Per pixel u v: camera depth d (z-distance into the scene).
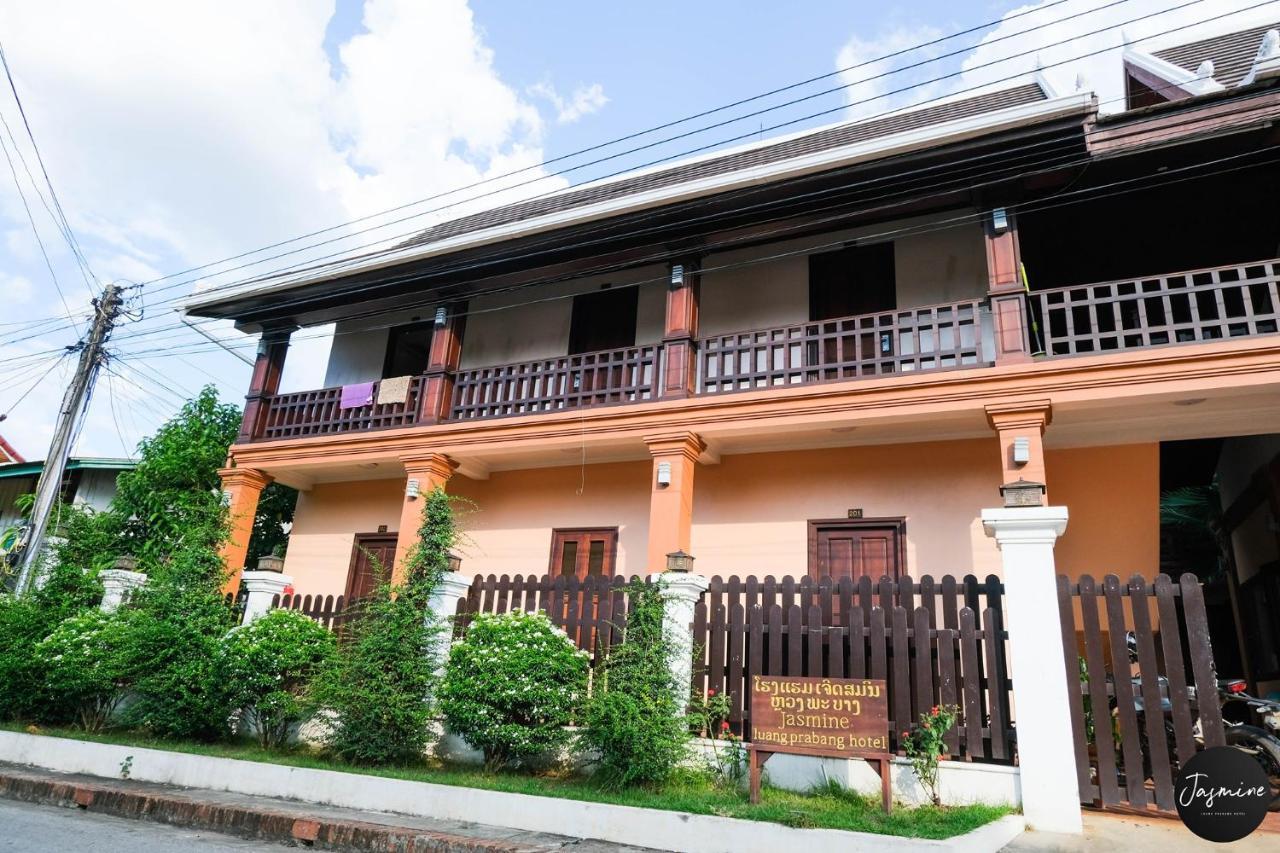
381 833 5.03
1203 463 12.80
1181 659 5.16
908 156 8.29
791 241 10.80
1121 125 7.78
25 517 15.69
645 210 9.59
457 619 7.27
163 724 7.65
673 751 5.72
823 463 9.98
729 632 6.34
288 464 11.95
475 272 11.12
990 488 9.12
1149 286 10.58
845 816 4.87
